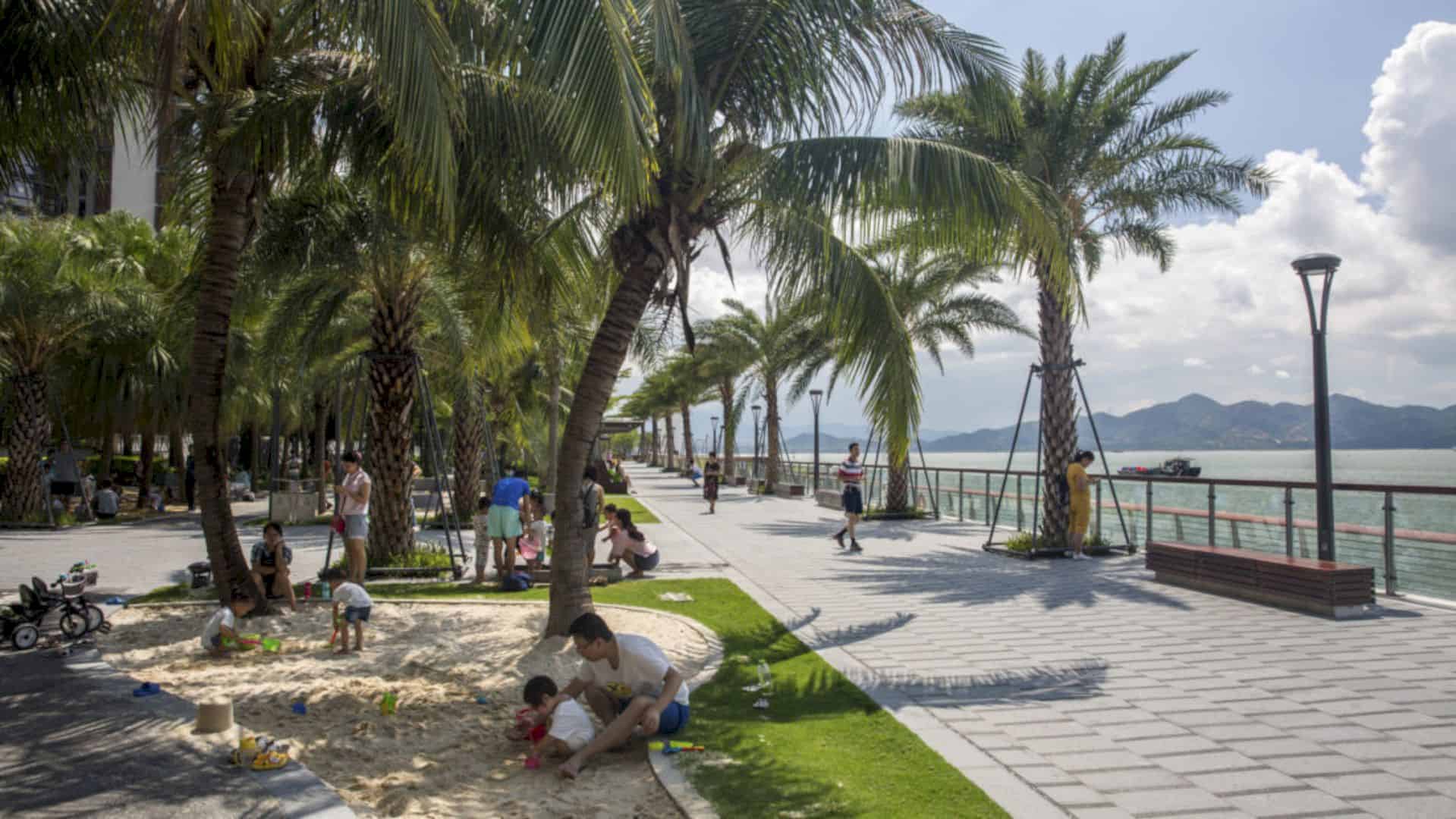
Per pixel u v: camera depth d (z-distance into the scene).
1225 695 5.68
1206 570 9.87
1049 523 13.94
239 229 8.52
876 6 7.35
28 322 19.67
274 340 14.01
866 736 4.91
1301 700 5.52
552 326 11.99
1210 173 13.86
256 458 34.00
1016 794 4.00
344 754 4.73
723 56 7.34
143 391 23.66
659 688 4.84
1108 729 5.00
